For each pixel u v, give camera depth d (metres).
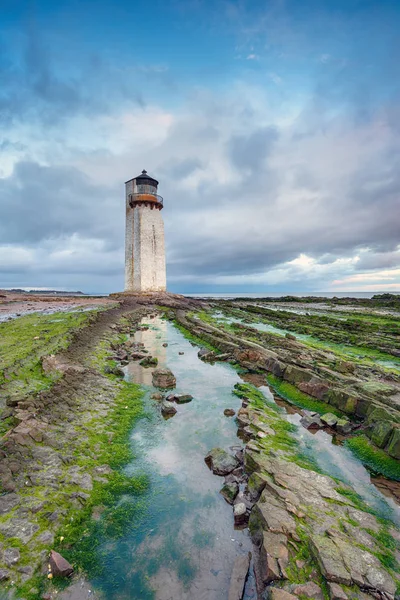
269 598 4.74
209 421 11.65
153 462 8.99
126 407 12.49
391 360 21.23
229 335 25.05
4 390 11.06
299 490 7.23
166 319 40.97
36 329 22.09
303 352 20.33
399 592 4.89
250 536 6.42
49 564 5.46
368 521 6.57
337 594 4.69
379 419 10.73
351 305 78.69
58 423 10.02
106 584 5.36
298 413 12.90
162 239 60.66
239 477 8.33
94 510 6.93
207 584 5.45
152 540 6.30
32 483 7.20
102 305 45.00
